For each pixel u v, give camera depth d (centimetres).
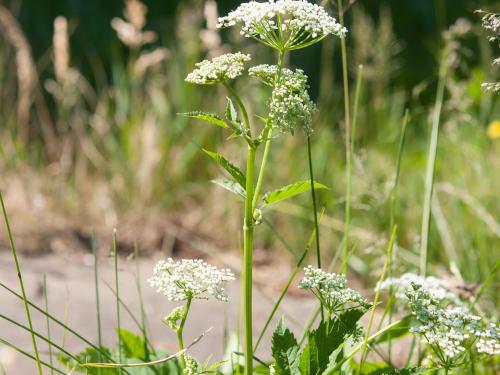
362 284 451
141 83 653
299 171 543
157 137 585
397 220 465
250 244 195
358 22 558
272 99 188
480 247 421
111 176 583
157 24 817
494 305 346
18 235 496
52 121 677
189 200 568
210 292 191
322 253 490
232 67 187
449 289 288
